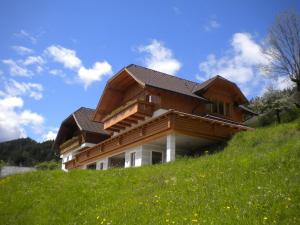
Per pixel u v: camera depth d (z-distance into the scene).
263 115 42.09
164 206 12.85
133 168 21.33
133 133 29.08
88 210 15.20
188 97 30.64
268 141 21.41
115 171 20.94
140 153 27.78
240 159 16.62
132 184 17.88
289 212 9.93
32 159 82.25
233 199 11.78
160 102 29.86
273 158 14.97
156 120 26.03
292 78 42.19
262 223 9.59
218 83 33.31
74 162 42.00
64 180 20.39
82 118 45.12
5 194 19.39
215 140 26.38
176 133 24.48
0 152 83.38
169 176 17.48
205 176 15.45
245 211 10.48
